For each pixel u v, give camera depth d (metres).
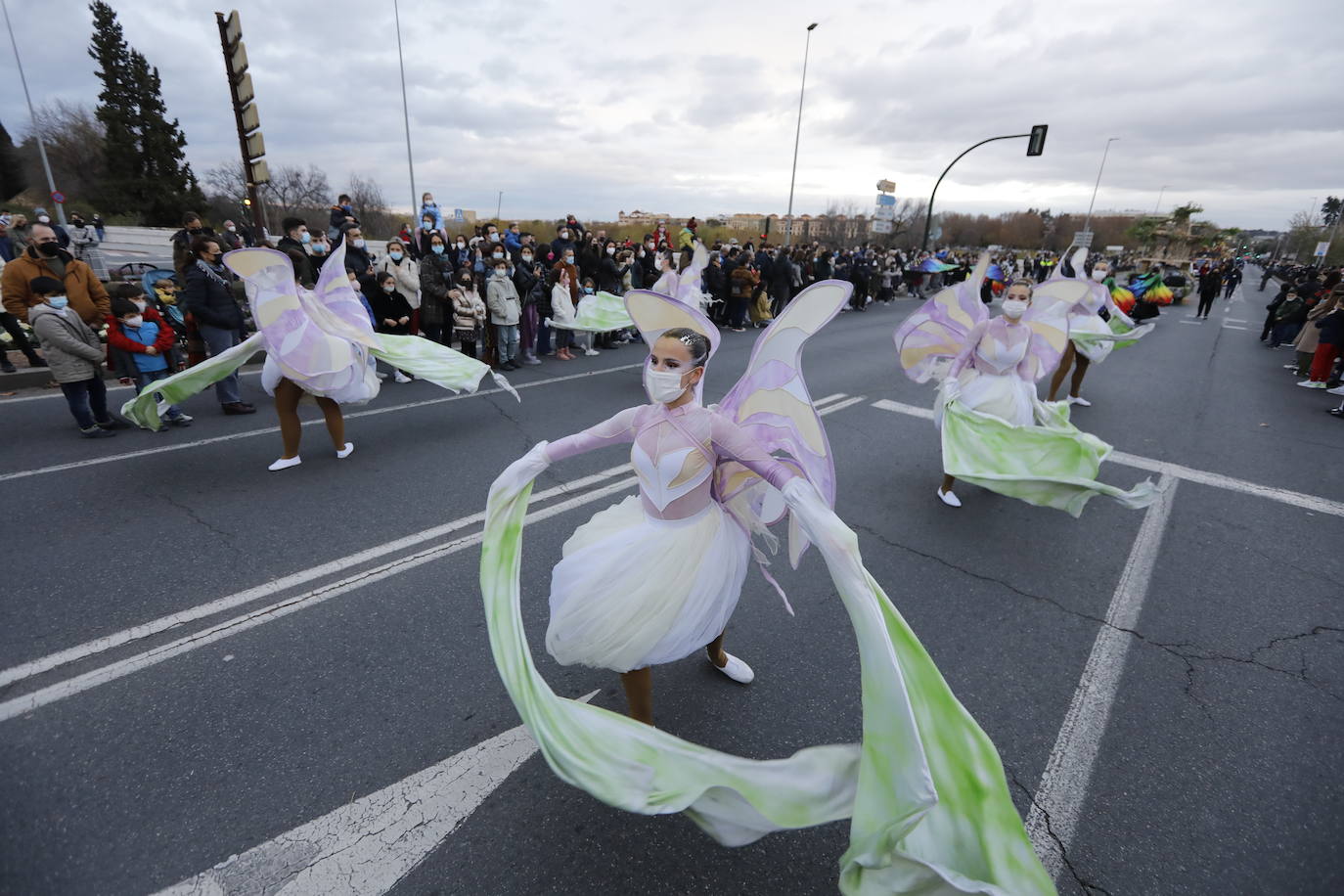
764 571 2.55
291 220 7.59
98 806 2.10
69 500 4.28
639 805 1.70
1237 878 2.01
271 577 3.48
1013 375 4.67
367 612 3.21
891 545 4.19
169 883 1.87
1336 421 7.75
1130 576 3.89
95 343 5.38
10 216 10.52
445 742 2.43
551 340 10.25
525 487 2.19
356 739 2.43
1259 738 2.63
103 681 2.67
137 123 38.09
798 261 17.47
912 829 1.71
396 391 7.41
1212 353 12.88
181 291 7.15
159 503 4.30
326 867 1.94
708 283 13.23
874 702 1.69
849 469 5.54
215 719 2.49
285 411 4.86
